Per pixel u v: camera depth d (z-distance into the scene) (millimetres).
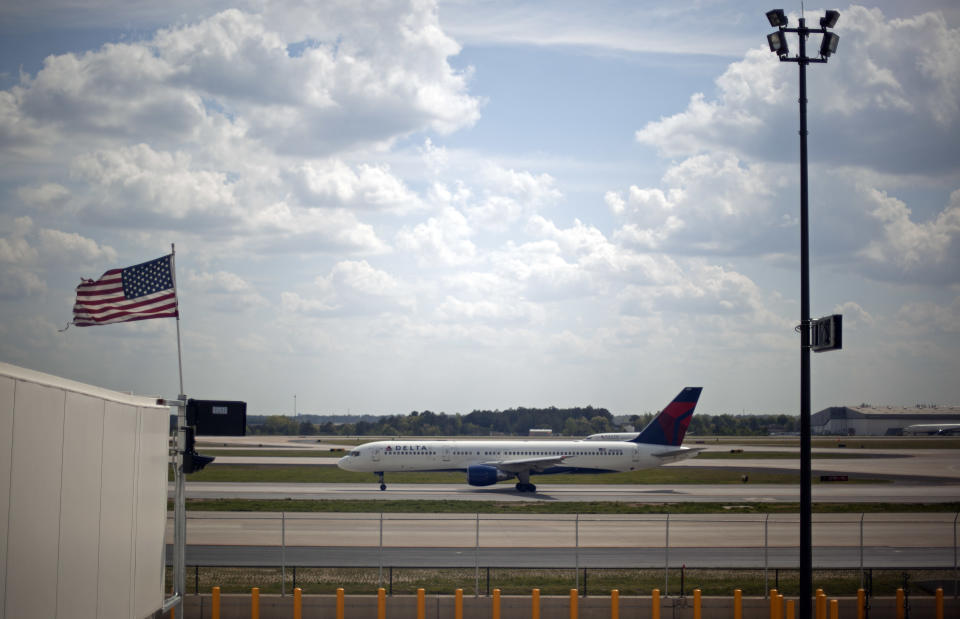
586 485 91500
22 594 15445
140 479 23109
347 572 37219
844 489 88875
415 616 30828
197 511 59031
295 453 153000
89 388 19156
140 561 23156
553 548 44438
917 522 53844
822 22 26062
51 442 16719
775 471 115875
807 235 25922
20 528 15320
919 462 138875
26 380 15484
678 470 117562
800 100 26156
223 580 35594
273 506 62594
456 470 83188
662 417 85750
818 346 25156
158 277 27938
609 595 33125
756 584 35625
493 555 42156
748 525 54125
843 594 34281
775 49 26188
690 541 47344
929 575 38125
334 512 59062
